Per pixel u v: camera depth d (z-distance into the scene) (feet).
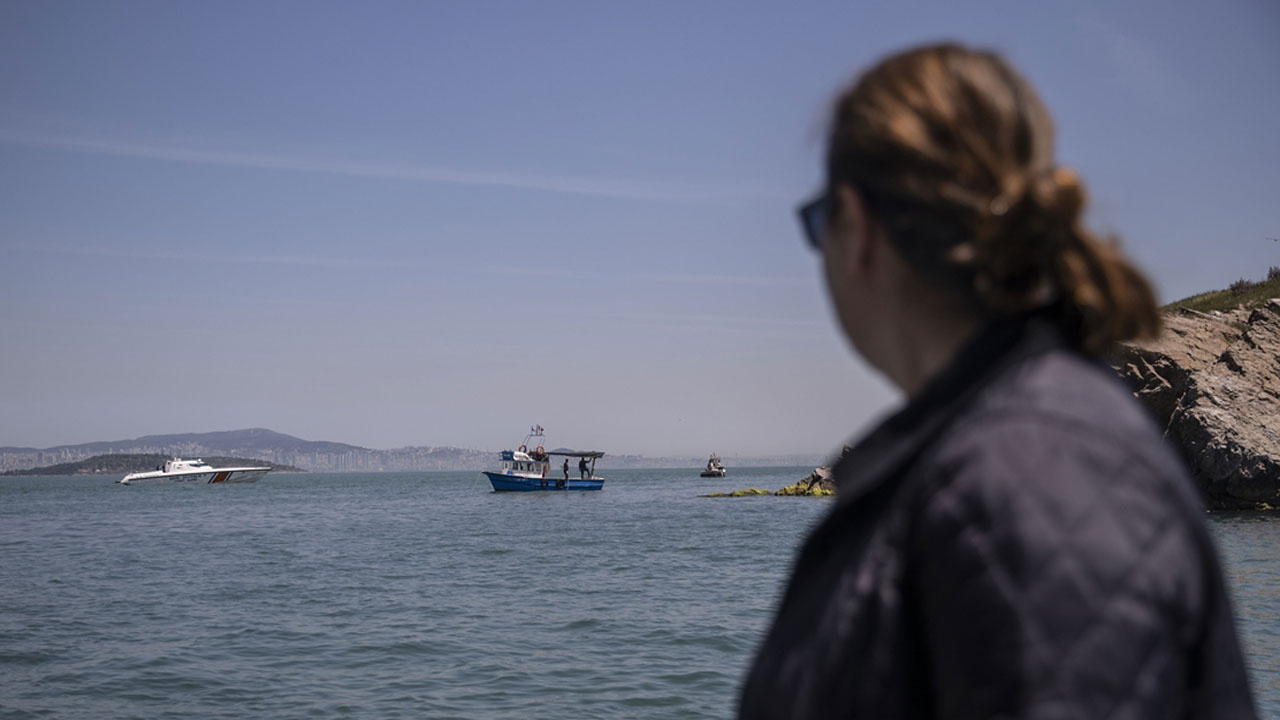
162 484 470.80
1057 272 3.72
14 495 377.30
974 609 3.26
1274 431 111.34
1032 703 3.07
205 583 79.25
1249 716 3.62
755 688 4.26
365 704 38.75
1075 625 3.10
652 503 213.05
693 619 56.13
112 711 38.34
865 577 3.68
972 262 3.73
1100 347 3.84
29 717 37.60
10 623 59.36
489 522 159.02
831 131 4.27
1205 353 125.59
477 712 37.27
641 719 35.99
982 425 3.55
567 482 268.62
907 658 3.56
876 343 4.30
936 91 3.90
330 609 63.41
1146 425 3.65
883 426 4.04
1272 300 127.34
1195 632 3.38
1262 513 105.91
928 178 3.79
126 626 58.03
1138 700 3.08
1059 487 3.27
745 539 111.75
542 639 51.08
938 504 3.48
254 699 39.91
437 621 57.62
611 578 76.64
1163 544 3.26
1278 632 41.73
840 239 4.29
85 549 118.32
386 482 578.66
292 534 139.44
